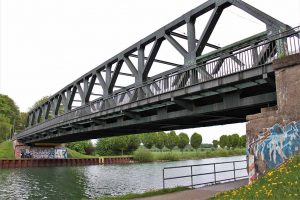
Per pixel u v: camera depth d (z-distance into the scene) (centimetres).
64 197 3142
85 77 3891
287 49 1445
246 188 1081
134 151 11256
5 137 10138
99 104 3034
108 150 11181
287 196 841
